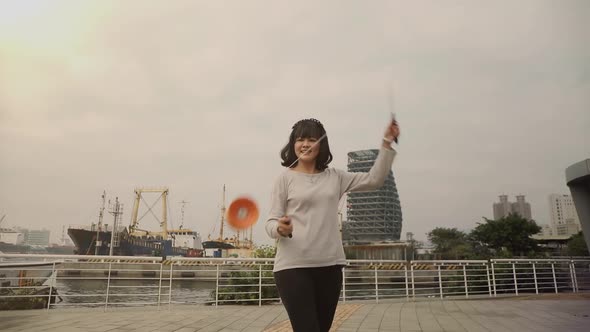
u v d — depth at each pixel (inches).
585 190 237.6
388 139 82.9
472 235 1678.2
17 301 348.2
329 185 85.0
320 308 83.7
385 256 1892.2
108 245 2837.1
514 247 1498.5
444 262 475.5
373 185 84.8
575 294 520.4
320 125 90.2
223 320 268.5
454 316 301.4
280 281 80.5
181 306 344.5
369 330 242.2
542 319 285.1
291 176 85.9
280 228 73.0
